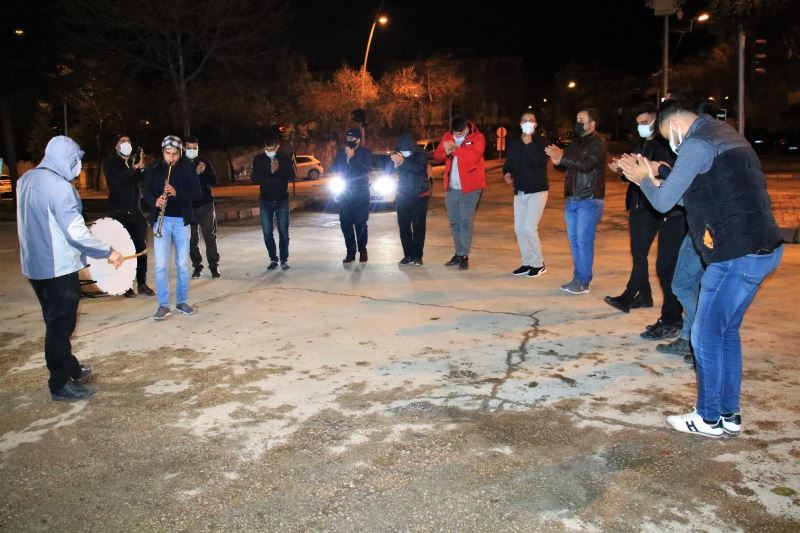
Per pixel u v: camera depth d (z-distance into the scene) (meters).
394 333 6.60
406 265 10.19
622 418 4.56
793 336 6.21
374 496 3.67
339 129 50.47
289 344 6.33
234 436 4.43
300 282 9.08
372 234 13.79
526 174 8.81
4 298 8.59
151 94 37.28
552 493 3.65
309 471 3.95
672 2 20.89
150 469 4.04
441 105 59.44
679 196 3.98
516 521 3.41
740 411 4.62
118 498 3.73
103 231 6.88
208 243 9.41
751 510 3.46
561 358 5.77
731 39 49.00
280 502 3.64
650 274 9.16
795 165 35.53
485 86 74.25
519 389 5.09
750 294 4.04
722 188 3.93
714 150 3.92
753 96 50.75
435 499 3.62
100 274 6.90
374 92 52.50
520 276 9.20
